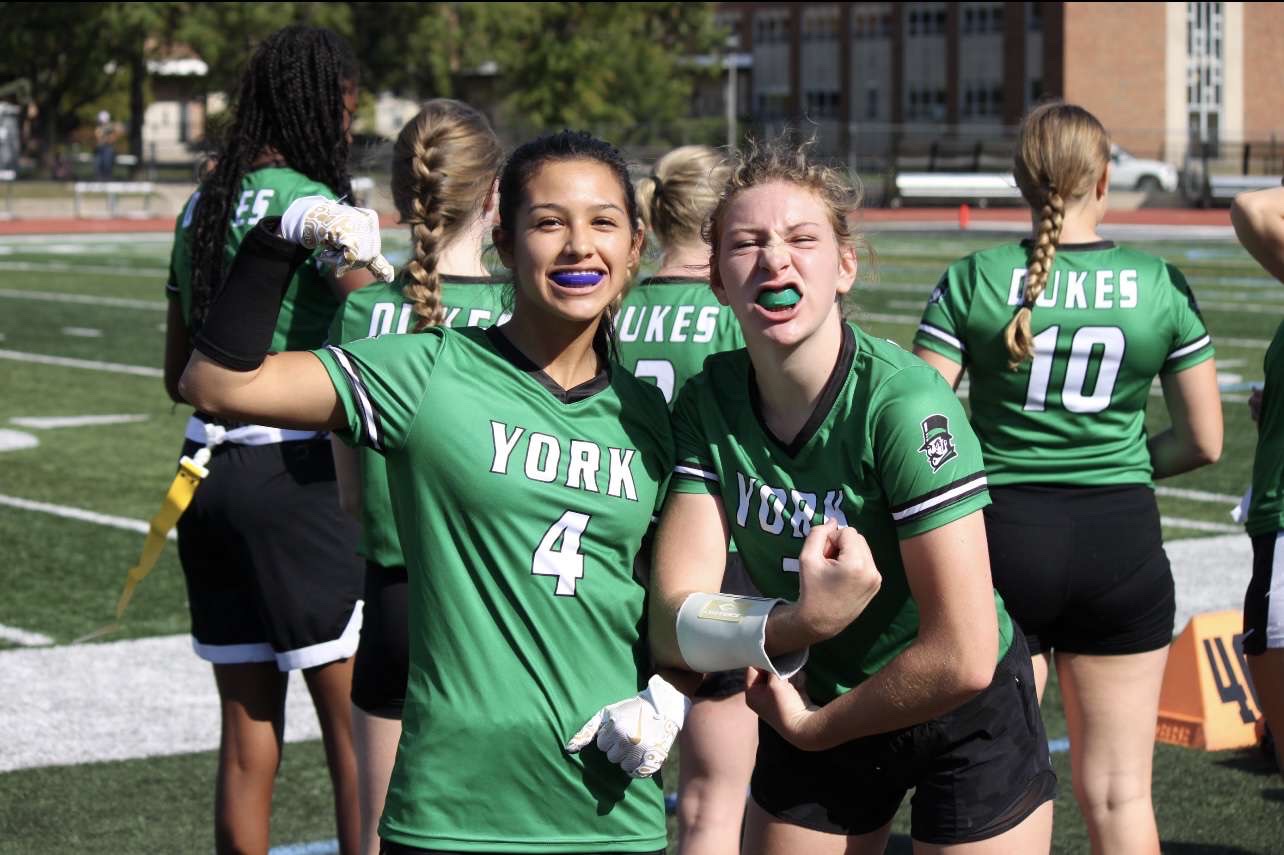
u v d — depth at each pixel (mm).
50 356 17562
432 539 2998
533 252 2951
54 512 10039
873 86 67188
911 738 3291
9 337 19156
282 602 4375
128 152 76875
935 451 2957
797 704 3152
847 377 3066
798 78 70188
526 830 2988
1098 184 4426
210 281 4484
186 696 6539
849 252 3125
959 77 63844
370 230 2830
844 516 3080
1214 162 52844
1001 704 3309
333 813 5383
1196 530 9648
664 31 63188
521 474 2971
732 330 4305
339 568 4422
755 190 3018
